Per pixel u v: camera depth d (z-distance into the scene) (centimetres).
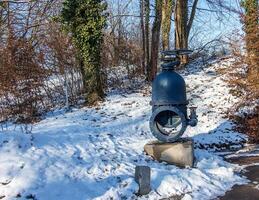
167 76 1223
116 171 1063
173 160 1195
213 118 1844
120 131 1536
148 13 2617
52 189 923
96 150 1215
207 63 2800
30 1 2212
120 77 2461
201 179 1077
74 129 1411
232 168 1205
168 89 1210
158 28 2509
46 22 2242
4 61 1566
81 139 1283
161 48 2900
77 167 1048
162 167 1152
